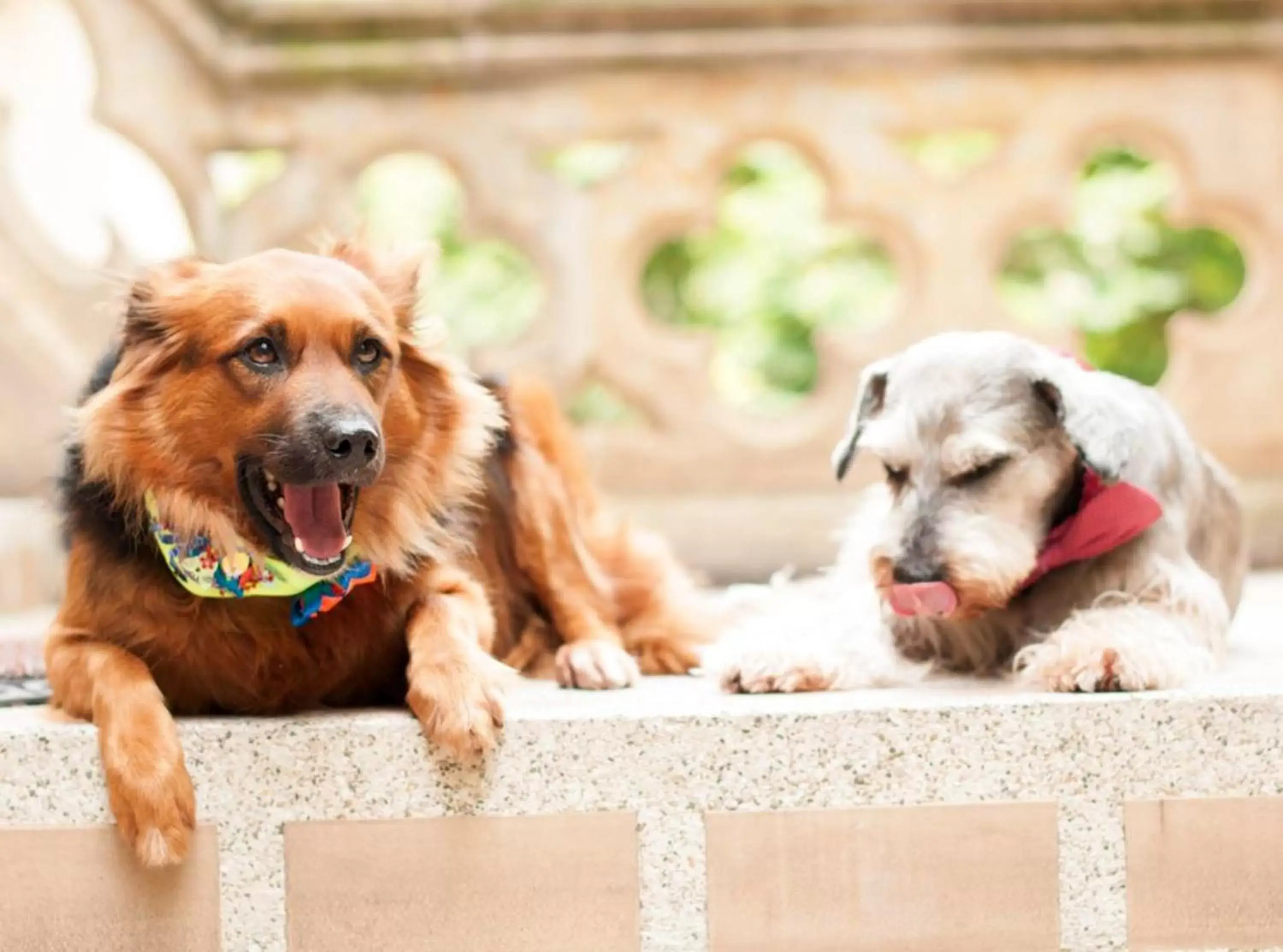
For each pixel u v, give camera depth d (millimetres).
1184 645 2293
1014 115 3475
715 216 3506
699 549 3502
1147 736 2213
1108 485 2322
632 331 3508
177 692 2264
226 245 3475
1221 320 3543
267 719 2229
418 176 5598
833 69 3447
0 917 2189
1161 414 2451
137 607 2240
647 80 3451
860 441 2381
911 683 2373
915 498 2326
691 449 3521
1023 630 2410
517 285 5484
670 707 2240
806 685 2324
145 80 3389
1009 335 2389
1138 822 2217
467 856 2211
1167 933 2221
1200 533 2490
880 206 3490
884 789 2211
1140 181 5223
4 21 3539
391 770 2205
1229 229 3557
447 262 5508
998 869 2215
